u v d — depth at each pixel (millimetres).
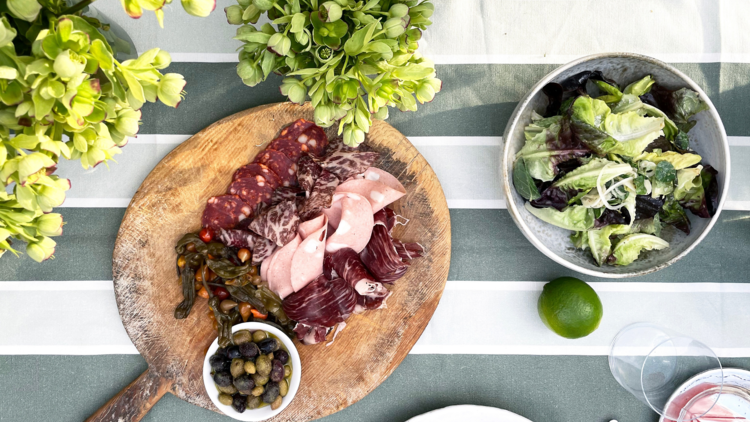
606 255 736
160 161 742
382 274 747
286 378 739
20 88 504
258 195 742
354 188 752
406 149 760
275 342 724
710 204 723
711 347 805
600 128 708
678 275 804
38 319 776
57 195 538
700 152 737
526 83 784
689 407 772
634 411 807
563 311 742
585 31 781
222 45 763
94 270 775
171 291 750
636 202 725
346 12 594
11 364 779
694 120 729
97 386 784
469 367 802
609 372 804
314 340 750
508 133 715
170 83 539
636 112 717
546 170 720
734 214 801
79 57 496
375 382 770
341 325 762
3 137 521
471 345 801
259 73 623
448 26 778
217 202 740
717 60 784
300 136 753
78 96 505
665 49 785
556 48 781
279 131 755
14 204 551
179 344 755
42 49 474
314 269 733
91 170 766
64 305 777
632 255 733
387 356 771
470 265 797
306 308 729
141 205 740
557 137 717
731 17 781
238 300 729
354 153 745
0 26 439
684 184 717
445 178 790
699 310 804
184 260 733
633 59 706
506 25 779
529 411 806
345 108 604
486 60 781
